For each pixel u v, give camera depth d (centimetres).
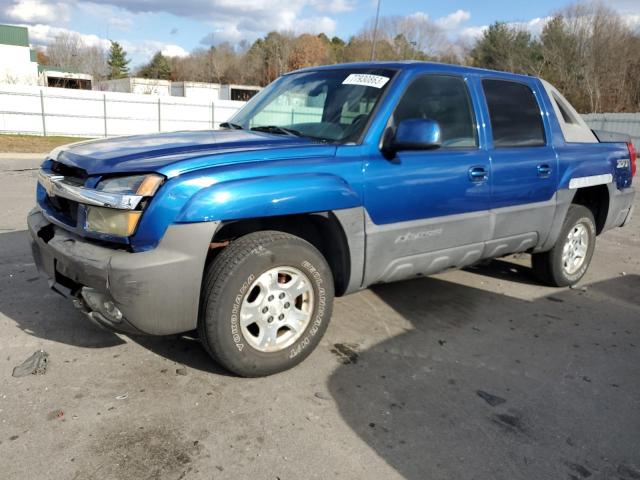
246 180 297
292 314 331
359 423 288
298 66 7731
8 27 5212
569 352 388
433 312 450
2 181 1119
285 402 303
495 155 418
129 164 293
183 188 282
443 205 386
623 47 4409
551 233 484
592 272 594
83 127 3284
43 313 403
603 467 265
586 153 503
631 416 310
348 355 364
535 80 481
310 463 255
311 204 317
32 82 5362
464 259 418
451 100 401
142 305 282
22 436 262
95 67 7269
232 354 309
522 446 278
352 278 353
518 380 345
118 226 283
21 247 575
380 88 369
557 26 4850
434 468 257
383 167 351
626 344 407
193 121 3612
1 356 338
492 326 427
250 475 245
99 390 305
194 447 261
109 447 258
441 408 307
